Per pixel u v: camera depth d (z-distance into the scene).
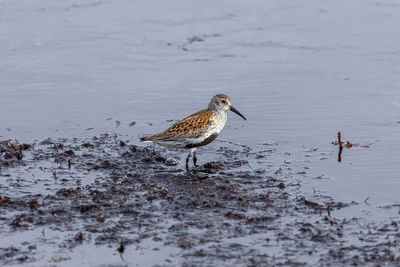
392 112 18.59
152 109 19.67
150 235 10.73
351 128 17.39
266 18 31.86
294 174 14.05
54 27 30.14
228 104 15.61
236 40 28.02
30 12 33.12
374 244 10.28
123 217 11.54
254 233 10.80
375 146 15.88
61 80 22.62
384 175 13.82
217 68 23.95
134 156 15.50
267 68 23.83
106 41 27.88
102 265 9.77
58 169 14.45
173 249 10.23
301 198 12.38
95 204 12.02
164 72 23.59
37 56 25.53
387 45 26.38
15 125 18.16
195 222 11.23
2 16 32.12
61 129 17.84
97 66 24.34
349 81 21.89
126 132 17.59
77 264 9.81
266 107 19.56
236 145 16.45
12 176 13.92
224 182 13.56
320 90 21.03
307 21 31.00
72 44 27.34
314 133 17.16
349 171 14.16
